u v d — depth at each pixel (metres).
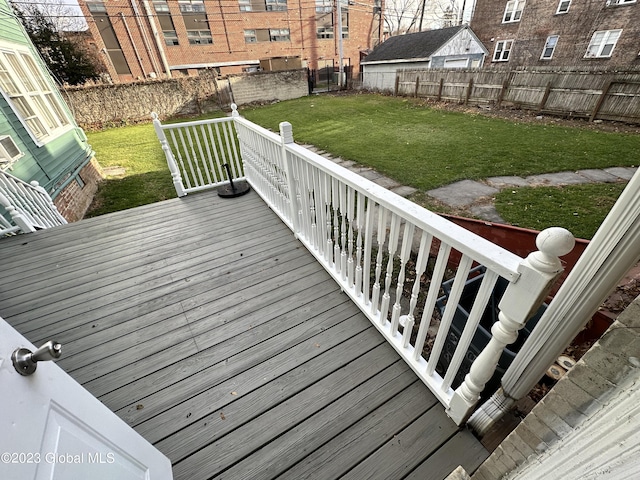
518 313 0.80
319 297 1.98
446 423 1.27
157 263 2.42
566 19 12.05
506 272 0.77
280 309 1.90
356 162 5.61
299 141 7.32
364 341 1.65
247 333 1.74
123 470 0.81
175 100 12.41
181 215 3.17
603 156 5.10
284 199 2.69
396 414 1.31
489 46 15.34
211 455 1.21
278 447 1.22
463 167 5.03
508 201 3.81
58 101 5.58
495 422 1.18
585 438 0.59
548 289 0.71
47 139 4.67
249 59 18.56
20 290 2.20
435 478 1.12
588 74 7.24
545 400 0.68
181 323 1.84
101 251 2.61
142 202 5.12
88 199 5.38
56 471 0.57
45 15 13.88
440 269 1.05
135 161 7.17
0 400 0.49
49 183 4.31
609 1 10.73
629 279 1.58
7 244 2.76
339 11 15.55
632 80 6.57
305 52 19.78
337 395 1.39
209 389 1.45
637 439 0.47
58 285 2.23
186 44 16.92
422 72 11.63
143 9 15.07
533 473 0.74
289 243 2.59
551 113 8.14
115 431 0.84
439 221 0.99
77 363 1.62
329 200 1.78
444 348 1.59
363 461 1.17
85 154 5.93
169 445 1.25
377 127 8.12
